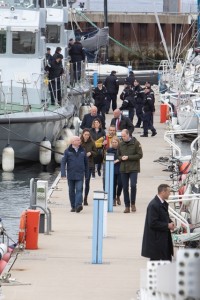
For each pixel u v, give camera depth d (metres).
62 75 54.75
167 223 20.12
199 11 92.81
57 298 19.02
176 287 7.29
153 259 20.19
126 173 32.47
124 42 132.12
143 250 20.33
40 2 61.78
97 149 40.38
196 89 69.75
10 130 47.41
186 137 58.06
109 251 25.17
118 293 19.64
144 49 132.25
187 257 7.30
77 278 21.31
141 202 35.25
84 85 71.25
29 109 48.53
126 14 132.00
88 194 36.75
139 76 102.38
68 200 35.97
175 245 24.20
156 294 8.53
